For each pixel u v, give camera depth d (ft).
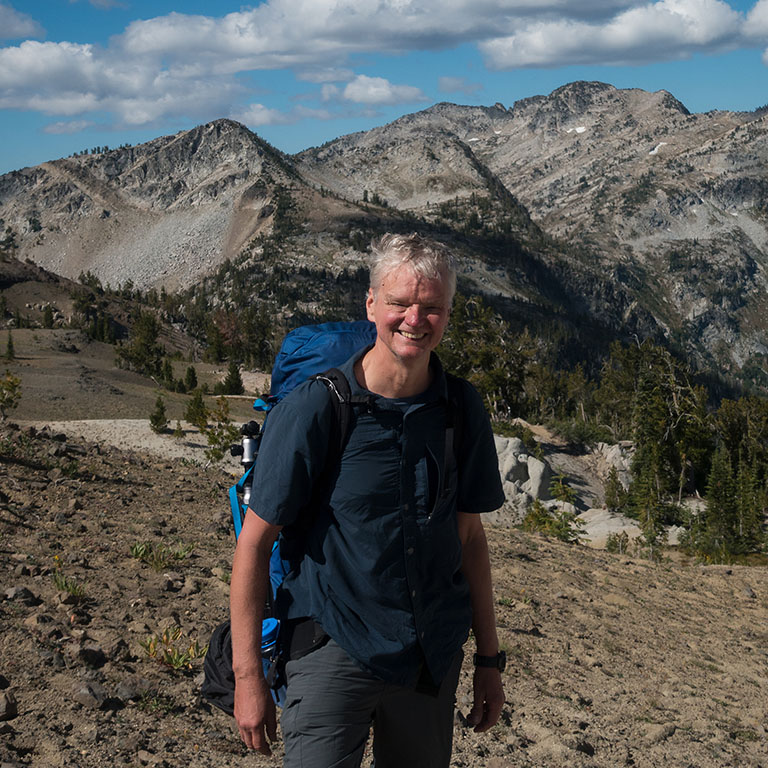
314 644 7.55
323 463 7.53
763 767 17.84
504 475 164.25
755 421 292.40
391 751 8.11
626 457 235.20
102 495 34.01
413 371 7.72
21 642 15.42
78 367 322.75
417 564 7.73
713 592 39.63
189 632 18.21
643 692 22.35
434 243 7.67
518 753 15.80
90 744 12.24
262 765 12.84
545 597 31.73
